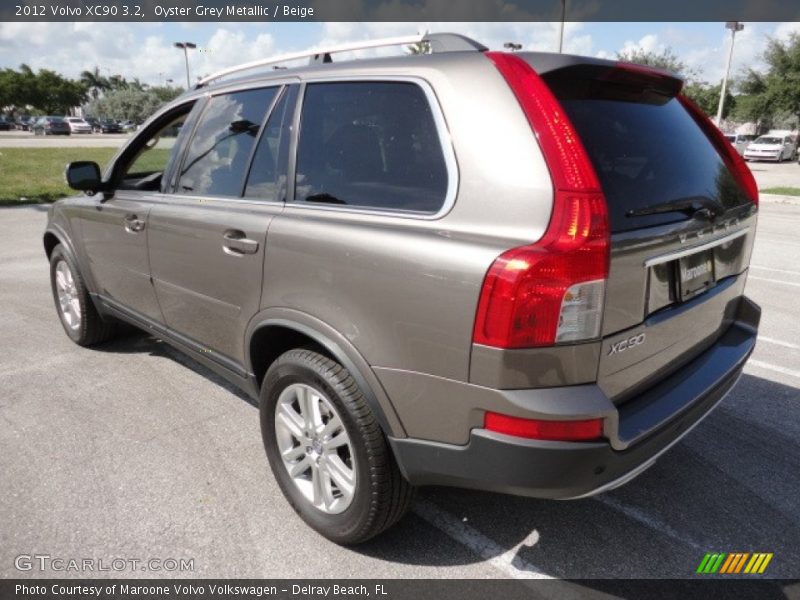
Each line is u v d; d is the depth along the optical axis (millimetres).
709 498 2760
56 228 4348
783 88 35344
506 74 1943
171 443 3191
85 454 3076
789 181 21406
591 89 2219
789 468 2988
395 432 2102
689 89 38562
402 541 2480
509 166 1853
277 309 2445
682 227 2146
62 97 85812
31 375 4027
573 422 1778
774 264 7562
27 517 2592
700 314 2441
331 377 2227
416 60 2199
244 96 2893
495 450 1850
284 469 2604
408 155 2123
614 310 1885
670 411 2107
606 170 2006
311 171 2447
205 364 3172
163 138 3479
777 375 4086
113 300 3922
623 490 2820
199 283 2936
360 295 2100
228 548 2432
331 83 2459
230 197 2814
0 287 6191
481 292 1780
